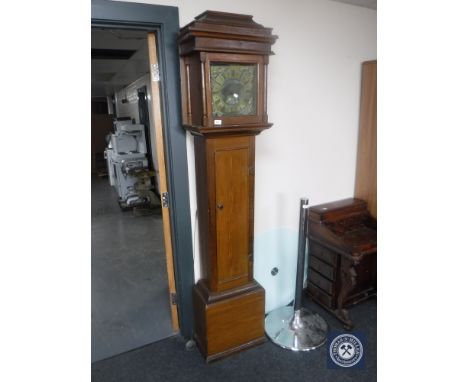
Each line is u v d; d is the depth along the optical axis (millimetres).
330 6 2180
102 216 4867
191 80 1639
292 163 2303
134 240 3912
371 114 2420
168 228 2045
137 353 2076
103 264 3309
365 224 2443
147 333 2264
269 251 2346
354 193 2674
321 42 2203
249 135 1746
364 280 2455
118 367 1966
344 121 2471
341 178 2578
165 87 1742
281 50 2061
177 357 2031
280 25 2016
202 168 1766
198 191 1892
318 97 2291
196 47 1426
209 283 1941
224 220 1822
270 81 2070
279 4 1981
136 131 5301
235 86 1586
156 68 1778
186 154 1877
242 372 1895
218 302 1889
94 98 10797
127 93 7086
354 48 2369
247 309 1986
